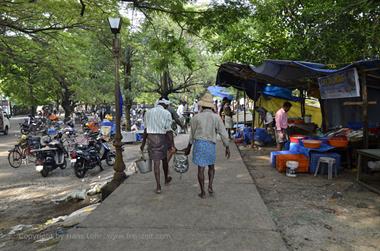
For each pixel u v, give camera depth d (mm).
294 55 11812
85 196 7934
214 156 5668
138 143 17656
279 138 10219
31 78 24859
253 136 12109
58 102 44719
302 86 12320
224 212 4965
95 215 4902
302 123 11961
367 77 8461
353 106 11188
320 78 7996
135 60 19469
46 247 4496
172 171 7945
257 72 8891
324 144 8227
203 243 3910
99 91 20953
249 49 14453
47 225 5949
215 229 4324
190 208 5168
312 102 16391
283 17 12438
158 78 25984
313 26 10844
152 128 6066
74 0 9992
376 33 8367
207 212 4969
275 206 5488
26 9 10156
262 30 13805
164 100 6398
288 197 5996
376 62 6184
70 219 5758
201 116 5574
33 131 22641
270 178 7473
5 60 15867
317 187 6656
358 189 6414
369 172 7699
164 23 16172
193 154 5676
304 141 8031
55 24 11594
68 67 17094
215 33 10383
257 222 4555
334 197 5906
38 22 11523
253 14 11930
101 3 10094
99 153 11852
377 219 4852
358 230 4449
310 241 4109
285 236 4266
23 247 4773
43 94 32875
